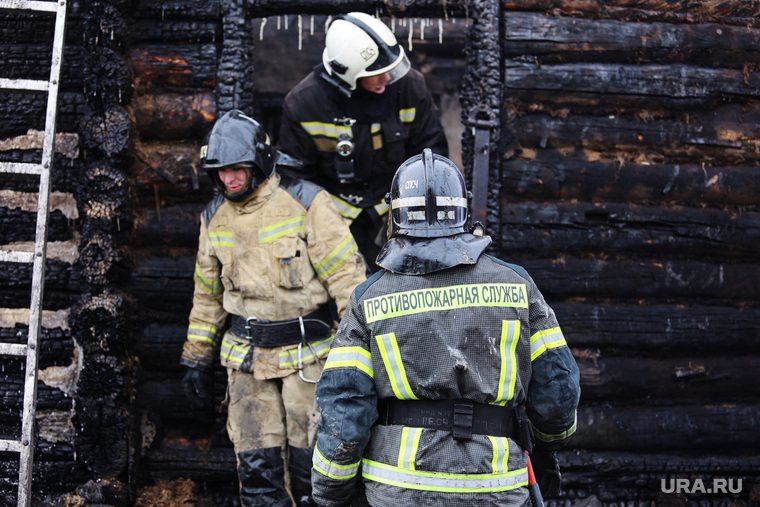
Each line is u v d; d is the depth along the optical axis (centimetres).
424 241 214
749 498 366
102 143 354
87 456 354
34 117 366
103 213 354
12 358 363
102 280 353
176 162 369
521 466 210
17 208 366
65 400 361
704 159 381
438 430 204
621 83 372
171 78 370
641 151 379
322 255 306
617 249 375
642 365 374
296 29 623
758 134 379
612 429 370
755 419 376
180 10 367
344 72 339
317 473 212
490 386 206
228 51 364
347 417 208
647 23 378
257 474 304
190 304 371
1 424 363
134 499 357
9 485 358
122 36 360
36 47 367
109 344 353
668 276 374
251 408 310
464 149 369
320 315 315
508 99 371
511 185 371
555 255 375
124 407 355
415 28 619
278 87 631
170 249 376
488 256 221
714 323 375
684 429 372
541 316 214
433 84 647
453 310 207
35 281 317
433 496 199
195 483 367
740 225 377
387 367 208
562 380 211
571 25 371
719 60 380
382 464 208
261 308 307
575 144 376
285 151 362
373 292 214
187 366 323
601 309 373
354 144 356
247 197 306
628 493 369
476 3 365
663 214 375
